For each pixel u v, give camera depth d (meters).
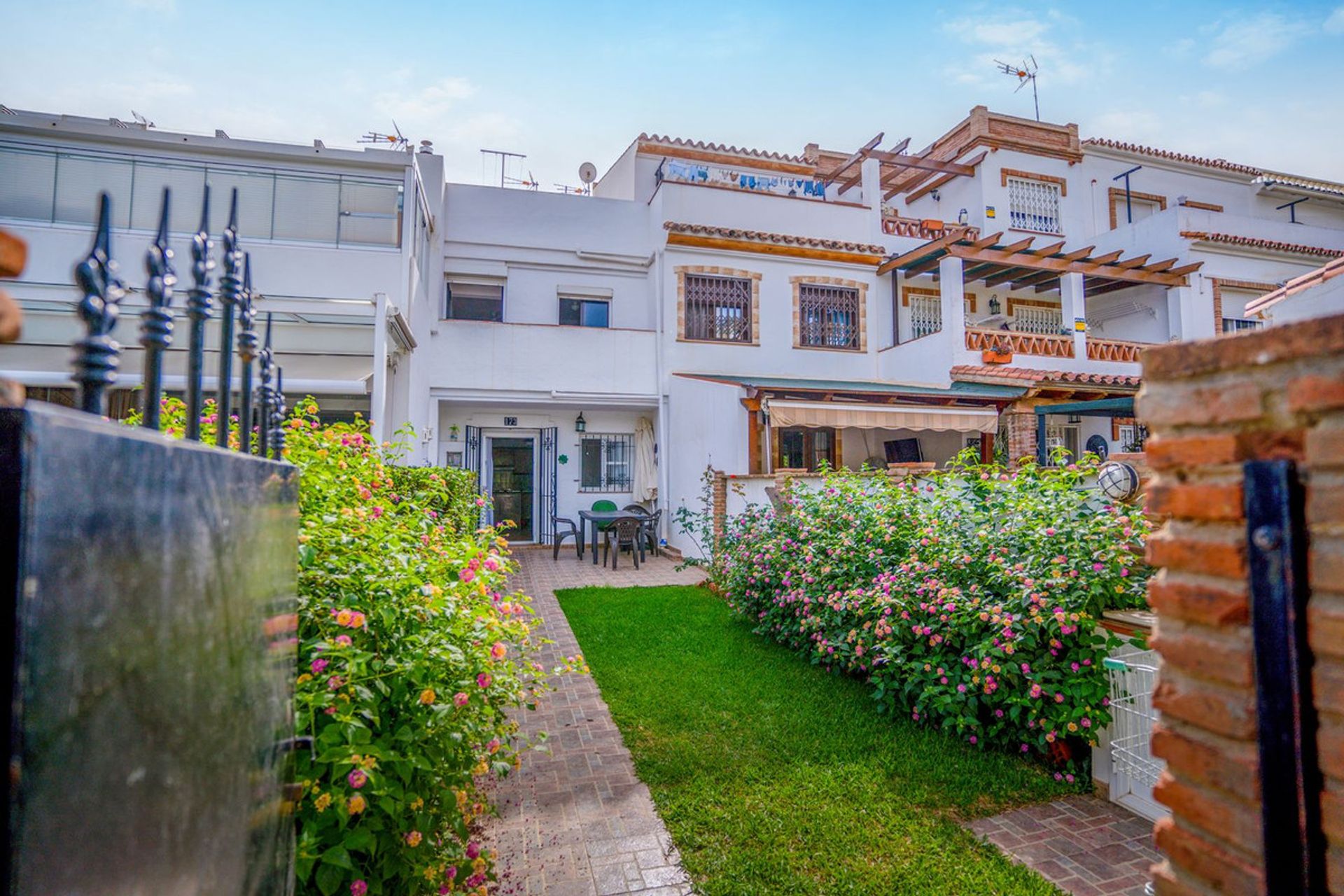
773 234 17.62
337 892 2.76
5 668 0.69
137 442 0.98
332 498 3.90
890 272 18.73
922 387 15.84
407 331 11.18
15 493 0.70
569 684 6.87
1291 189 22.11
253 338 1.97
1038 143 20.75
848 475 9.09
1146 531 4.88
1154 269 17.39
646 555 16.08
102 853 0.85
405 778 2.73
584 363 16.47
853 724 5.59
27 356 9.96
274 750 1.77
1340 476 1.19
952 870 3.69
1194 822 1.44
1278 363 1.28
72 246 10.65
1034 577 4.98
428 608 3.14
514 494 17.59
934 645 5.35
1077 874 3.68
